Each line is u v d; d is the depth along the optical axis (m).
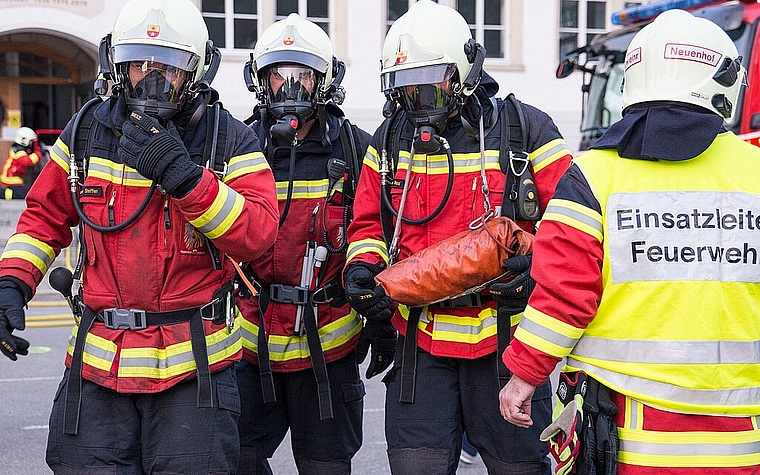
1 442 5.33
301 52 3.31
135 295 2.65
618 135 2.27
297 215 3.43
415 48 2.90
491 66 15.59
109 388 2.66
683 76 2.24
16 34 16.55
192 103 2.73
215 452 2.66
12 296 2.64
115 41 2.59
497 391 2.98
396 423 3.05
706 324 2.18
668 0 8.84
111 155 2.68
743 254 2.20
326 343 3.46
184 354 2.65
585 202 2.23
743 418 2.22
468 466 4.90
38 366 7.59
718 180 2.24
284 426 3.62
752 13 7.36
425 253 2.94
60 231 2.81
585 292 2.20
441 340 3.00
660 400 2.19
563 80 15.87
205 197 2.50
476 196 3.00
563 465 2.25
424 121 2.94
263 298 3.45
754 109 7.21
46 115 17.33
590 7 15.95
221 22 14.94
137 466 2.71
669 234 2.20
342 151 3.50
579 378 2.28
